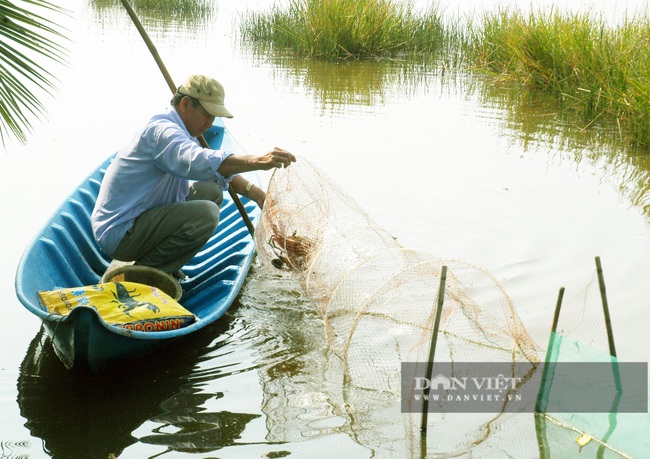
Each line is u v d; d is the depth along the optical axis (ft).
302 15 45.19
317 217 16.62
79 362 12.53
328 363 13.57
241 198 20.21
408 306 14.84
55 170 22.99
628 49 33.81
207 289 15.65
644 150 27.50
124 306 13.23
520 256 18.29
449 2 56.13
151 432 11.39
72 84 33.60
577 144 28.09
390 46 45.73
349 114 31.35
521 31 38.96
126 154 15.11
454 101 34.68
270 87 35.83
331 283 15.08
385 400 12.46
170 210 15.38
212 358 13.65
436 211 21.01
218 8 60.08
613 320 15.03
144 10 57.82
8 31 12.47
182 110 15.38
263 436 11.32
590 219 20.71
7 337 13.98
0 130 13.32
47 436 11.19
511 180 23.79
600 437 11.51
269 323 15.06
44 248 14.88
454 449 11.19
